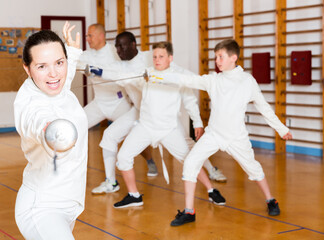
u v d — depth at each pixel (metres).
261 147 6.07
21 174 4.66
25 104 1.34
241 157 3.06
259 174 3.16
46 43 1.30
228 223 3.04
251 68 6.09
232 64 2.98
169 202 3.57
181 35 6.64
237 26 6.09
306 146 5.55
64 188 1.44
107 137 3.78
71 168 1.44
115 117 4.09
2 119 7.98
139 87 3.39
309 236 2.77
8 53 7.95
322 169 4.68
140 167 4.89
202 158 3.02
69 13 8.60
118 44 3.79
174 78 3.04
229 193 3.79
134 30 8.08
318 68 5.27
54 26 8.48
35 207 1.40
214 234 2.83
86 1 8.73
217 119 3.00
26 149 1.41
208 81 3.01
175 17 6.71
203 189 3.92
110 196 3.77
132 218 3.19
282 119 5.69
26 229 1.41
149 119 3.27
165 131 3.27
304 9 5.39
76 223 3.08
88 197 3.75
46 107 1.28
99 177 4.46
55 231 1.35
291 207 3.38
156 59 3.21
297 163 5.00
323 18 5.10
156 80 3.06
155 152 5.73
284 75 5.65
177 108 3.29
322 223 3.01
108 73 3.37
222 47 2.95
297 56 5.36
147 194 3.82
